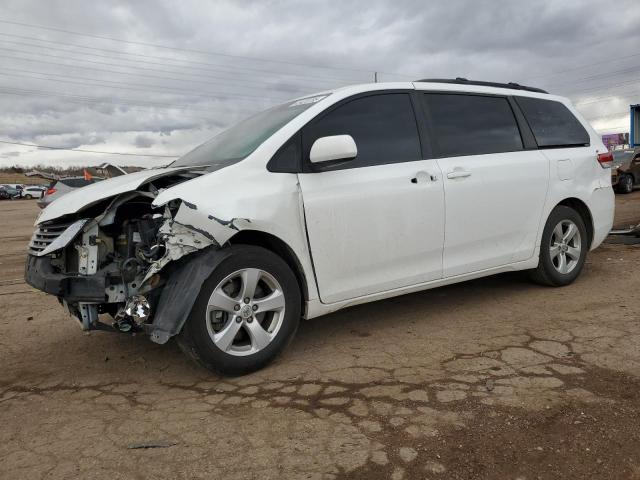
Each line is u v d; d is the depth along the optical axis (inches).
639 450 97.7
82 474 97.1
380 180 156.3
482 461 95.8
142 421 116.7
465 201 173.6
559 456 96.7
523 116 199.8
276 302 140.3
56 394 134.3
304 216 143.3
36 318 205.3
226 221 128.7
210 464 98.5
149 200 142.9
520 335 159.0
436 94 178.9
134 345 167.9
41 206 415.5
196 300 128.7
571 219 207.8
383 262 158.4
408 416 112.7
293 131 148.3
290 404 121.1
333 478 92.6
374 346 156.0
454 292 210.7
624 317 170.1
